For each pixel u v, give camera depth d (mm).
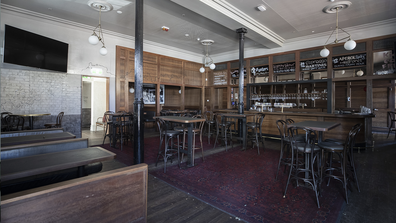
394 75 5789
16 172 1470
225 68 9766
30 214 1146
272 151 5059
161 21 5863
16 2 4766
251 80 8867
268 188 2938
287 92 9648
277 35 6930
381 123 8539
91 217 1383
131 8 5012
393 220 2191
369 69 6168
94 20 5789
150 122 8766
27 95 5438
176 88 11305
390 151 5117
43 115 5410
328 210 2367
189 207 2428
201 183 3102
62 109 5988
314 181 2561
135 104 3756
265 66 8312
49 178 2104
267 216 2242
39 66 5188
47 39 5352
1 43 4980
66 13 5336
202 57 10188
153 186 2996
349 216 2270
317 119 5703
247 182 3141
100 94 8688
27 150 2354
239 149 5266
